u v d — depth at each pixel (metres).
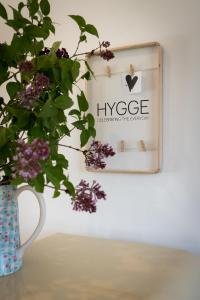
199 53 1.12
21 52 0.66
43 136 0.64
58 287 0.73
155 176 1.20
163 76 1.17
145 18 1.20
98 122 1.27
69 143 1.34
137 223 1.24
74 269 0.84
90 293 0.70
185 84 1.14
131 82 1.20
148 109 1.18
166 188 1.18
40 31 0.65
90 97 1.28
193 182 1.14
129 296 0.68
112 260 0.91
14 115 0.64
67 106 0.64
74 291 0.71
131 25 1.22
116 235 1.27
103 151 0.73
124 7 1.23
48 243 1.08
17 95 0.65
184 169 1.15
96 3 1.28
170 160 1.17
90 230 1.32
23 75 0.65
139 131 1.20
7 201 0.76
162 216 1.20
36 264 0.88
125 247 1.04
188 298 0.76
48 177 0.64
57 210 1.38
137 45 1.18
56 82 0.67
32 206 1.45
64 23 1.34
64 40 1.35
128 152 1.22
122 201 1.26
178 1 1.14
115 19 1.25
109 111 1.25
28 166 0.52
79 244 1.07
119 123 1.23
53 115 0.62
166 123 1.17
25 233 1.47
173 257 0.94
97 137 1.27
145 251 1.00
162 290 0.71
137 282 0.76
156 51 1.16
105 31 1.27
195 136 1.13
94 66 1.27
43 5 0.69
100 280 0.77
